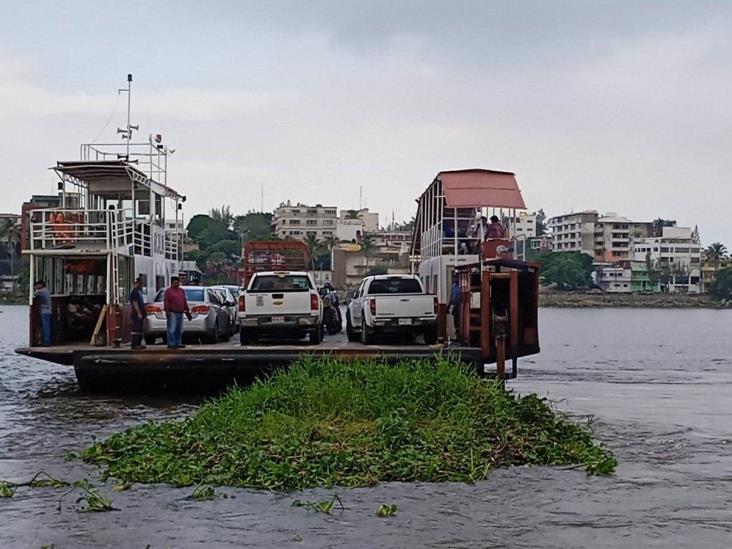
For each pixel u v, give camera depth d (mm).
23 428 18172
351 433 14922
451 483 13102
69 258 26219
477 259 27734
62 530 10555
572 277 170000
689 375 35688
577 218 189375
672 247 182250
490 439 15031
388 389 16734
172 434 15086
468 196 27594
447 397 16594
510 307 21750
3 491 12195
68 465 14297
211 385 25312
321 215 155250
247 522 10914
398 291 25531
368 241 128250
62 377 30859
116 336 23766
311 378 17406
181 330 22641
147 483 12891
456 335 25156
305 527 10719
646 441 17375
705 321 114000
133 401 22484
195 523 10867
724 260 181000
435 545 10023
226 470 13125
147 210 31094
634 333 78312
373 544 10039
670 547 10000
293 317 23703
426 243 35594
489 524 10906
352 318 26797
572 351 52656
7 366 36094
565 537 10359
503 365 21094
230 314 28891
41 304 23938
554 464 14492
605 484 13148
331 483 12867
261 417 15500
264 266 36688
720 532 10617
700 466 14648
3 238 129000
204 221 152000
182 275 35656
